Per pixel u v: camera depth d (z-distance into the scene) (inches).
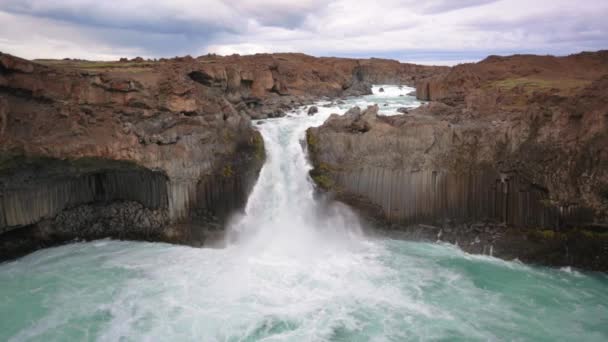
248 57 2736.2
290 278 1194.6
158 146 1423.5
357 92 3223.4
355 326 959.6
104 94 1408.7
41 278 1183.6
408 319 994.7
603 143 1298.0
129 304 1042.7
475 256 1393.9
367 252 1406.3
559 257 1334.9
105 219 1499.8
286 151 1697.8
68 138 1288.1
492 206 1464.1
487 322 990.4
